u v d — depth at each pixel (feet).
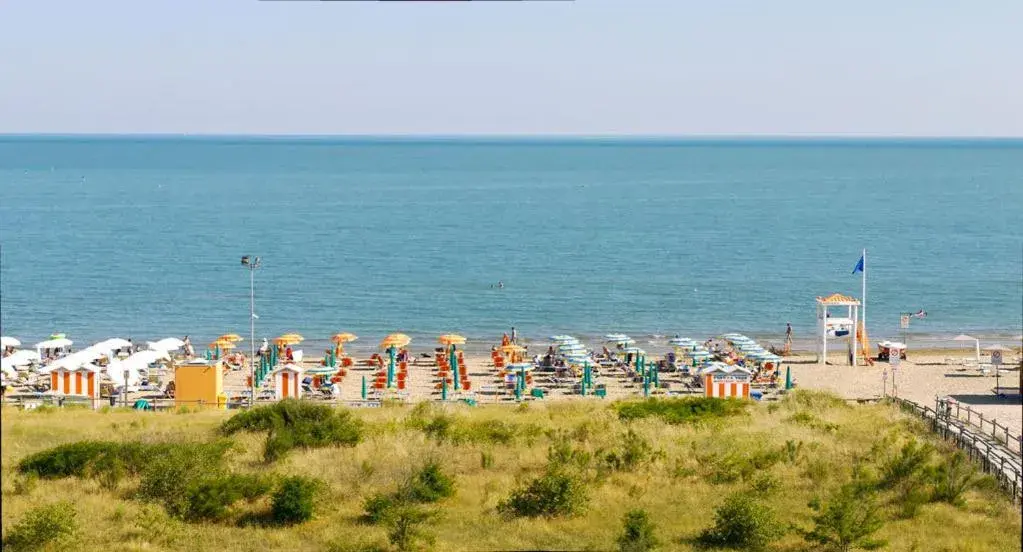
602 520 95.81
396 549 88.07
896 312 305.94
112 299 313.12
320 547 89.10
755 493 102.73
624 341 226.17
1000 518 96.32
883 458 113.19
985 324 287.28
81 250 428.97
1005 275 379.35
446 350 229.45
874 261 414.00
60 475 106.42
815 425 135.03
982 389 185.26
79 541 88.99
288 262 399.44
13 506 96.37
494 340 257.55
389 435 122.83
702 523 95.50
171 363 204.13
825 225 552.82
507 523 94.63
